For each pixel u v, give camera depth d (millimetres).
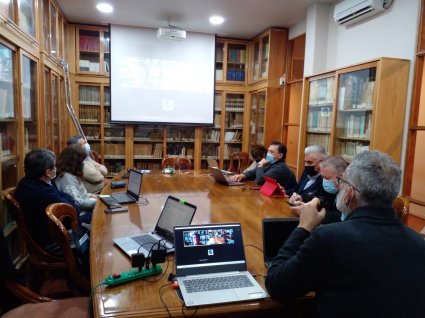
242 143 6172
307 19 4375
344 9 3672
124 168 5719
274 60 5242
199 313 1087
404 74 3010
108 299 1133
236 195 2824
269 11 4484
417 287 932
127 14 4730
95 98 5465
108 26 5285
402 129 3066
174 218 1690
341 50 4016
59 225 1738
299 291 1030
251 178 3643
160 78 5531
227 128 6156
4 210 2449
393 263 943
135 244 1596
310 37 4309
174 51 5543
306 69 4406
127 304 1106
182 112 5691
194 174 3951
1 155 2480
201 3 4230
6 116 2639
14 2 2666
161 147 5828
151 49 5438
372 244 961
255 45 5859
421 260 965
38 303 1601
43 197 2135
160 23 5129
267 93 5285
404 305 915
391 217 1024
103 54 5352
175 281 1241
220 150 6125
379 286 923
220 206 2426
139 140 5727
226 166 6230
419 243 999
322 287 1011
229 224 1402
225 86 5961
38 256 2096
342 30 3992
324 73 3801
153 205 2420
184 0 4148
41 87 3461
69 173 2811
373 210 1027
